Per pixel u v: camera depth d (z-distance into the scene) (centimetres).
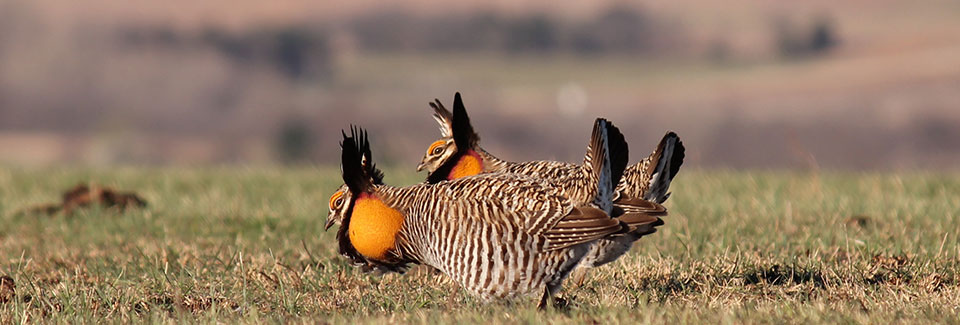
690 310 822
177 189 1795
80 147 11081
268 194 1697
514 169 1105
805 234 1195
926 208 1377
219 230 1341
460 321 805
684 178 1877
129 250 1214
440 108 1272
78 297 938
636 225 873
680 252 1127
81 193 1585
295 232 1312
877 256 1072
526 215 845
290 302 925
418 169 1234
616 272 1036
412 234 899
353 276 1045
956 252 1077
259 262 1100
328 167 2259
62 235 1341
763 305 856
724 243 1136
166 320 850
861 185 1697
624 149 907
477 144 1206
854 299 895
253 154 9625
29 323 862
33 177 2008
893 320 778
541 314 827
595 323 797
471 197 855
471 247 853
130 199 1570
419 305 924
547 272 863
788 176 1867
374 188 938
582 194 870
